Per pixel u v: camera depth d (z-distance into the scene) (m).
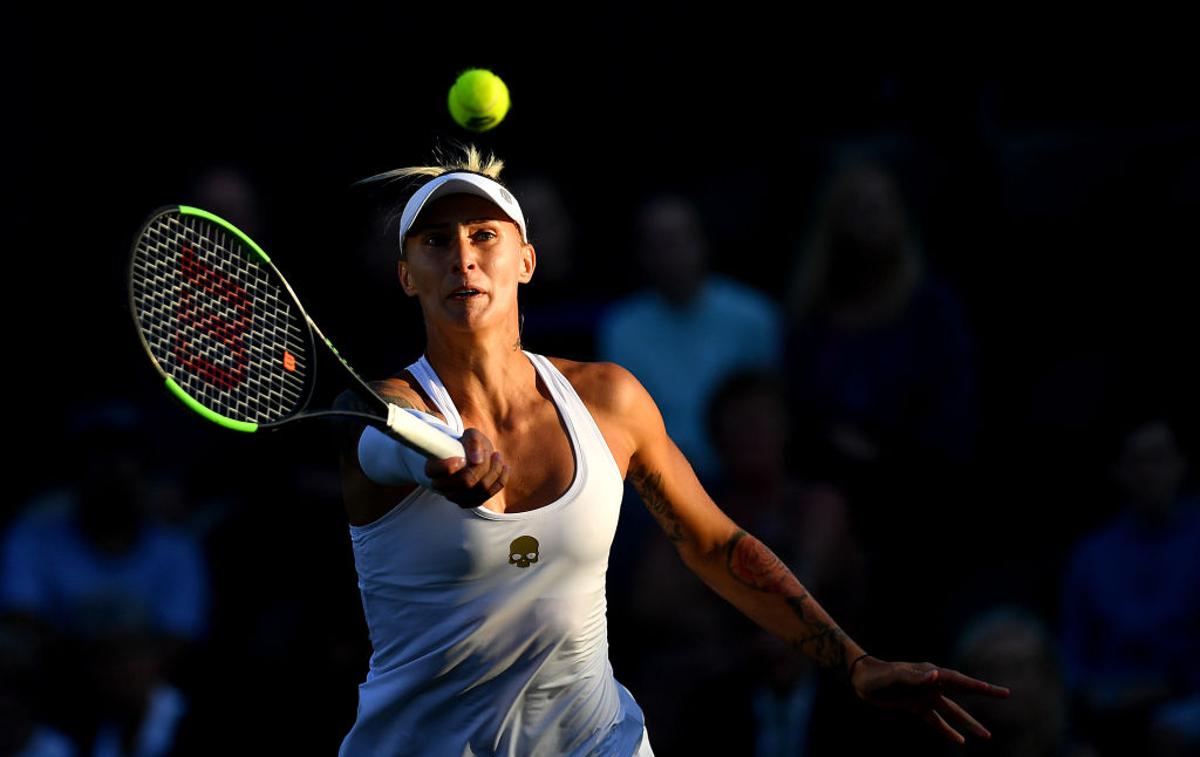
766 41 34.41
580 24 35.38
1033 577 27.64
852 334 27.06
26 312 36.12
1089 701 25.83
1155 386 31.12
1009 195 32.78
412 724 13.45
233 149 36.53
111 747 24.72
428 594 12.88
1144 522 26.17
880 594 25.52
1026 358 31.67
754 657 22.25
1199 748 24.45
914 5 32.88
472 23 35.59
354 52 35.97
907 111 32.75
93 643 24.78
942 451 26.73
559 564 12.84
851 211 27.03
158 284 12.07
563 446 13.09
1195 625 25.70
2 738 23.73
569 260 31.11
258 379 12.36
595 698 13.60
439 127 35.34
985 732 14.09
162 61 37.09
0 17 36.88
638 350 28.48
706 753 22.16
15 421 35.19
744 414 23.59
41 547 26.59
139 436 26.97
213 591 26.28
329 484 24.08
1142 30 33.22
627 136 35.12
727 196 33.75
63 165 37.19
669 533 14.55
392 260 28.27
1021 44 33.06
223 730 22.89
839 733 21.89
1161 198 32.56
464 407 13.16
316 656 21.86
